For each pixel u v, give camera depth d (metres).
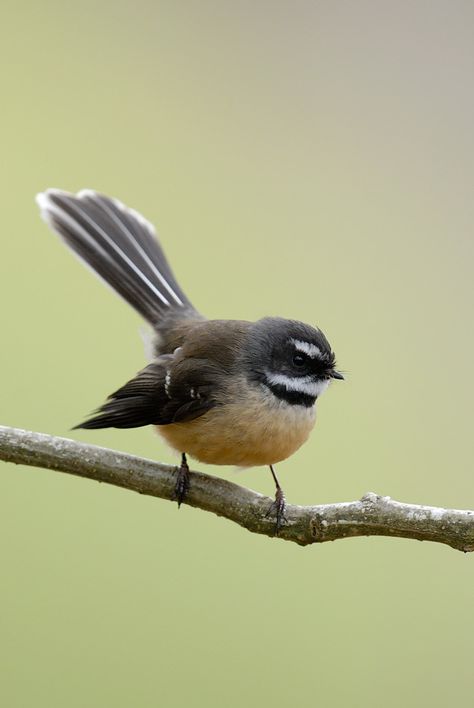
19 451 9.33
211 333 10.70
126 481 9.48
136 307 12.12
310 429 10.47
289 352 10.30
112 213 12.67
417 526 8.72
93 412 10.35
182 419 10.24
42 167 14.48
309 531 9.12
